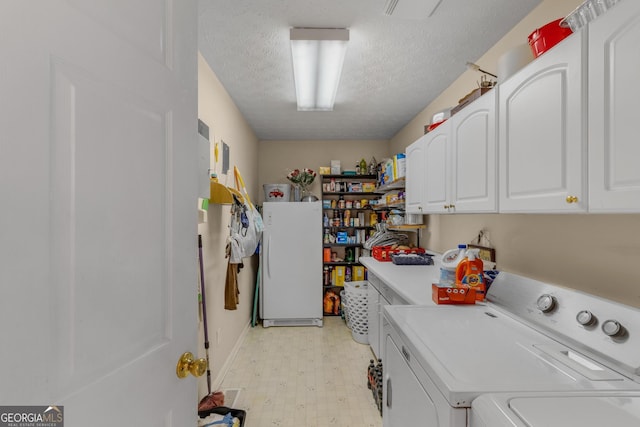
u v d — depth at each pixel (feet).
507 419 2.13
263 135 13.25
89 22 1.79
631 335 2.93
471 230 7.34
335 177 13.97
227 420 5.86
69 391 1.67
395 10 5.19
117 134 1.97
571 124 3.01
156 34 2.35
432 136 6.59
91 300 1.79
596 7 2.88
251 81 7.90
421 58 6.82
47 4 1.56
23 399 1.46
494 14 5.35
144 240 2.20
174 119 2.53
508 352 3.19
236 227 8.13
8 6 1.41
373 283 8.74
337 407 6.83
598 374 2.76
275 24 5.61
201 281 6.37
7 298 1.40
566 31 3.53
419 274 7.23
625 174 2.49
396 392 4.03
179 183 2.58
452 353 3.16
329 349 9.81
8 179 1.41
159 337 2.36
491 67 6.41
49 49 1.57
